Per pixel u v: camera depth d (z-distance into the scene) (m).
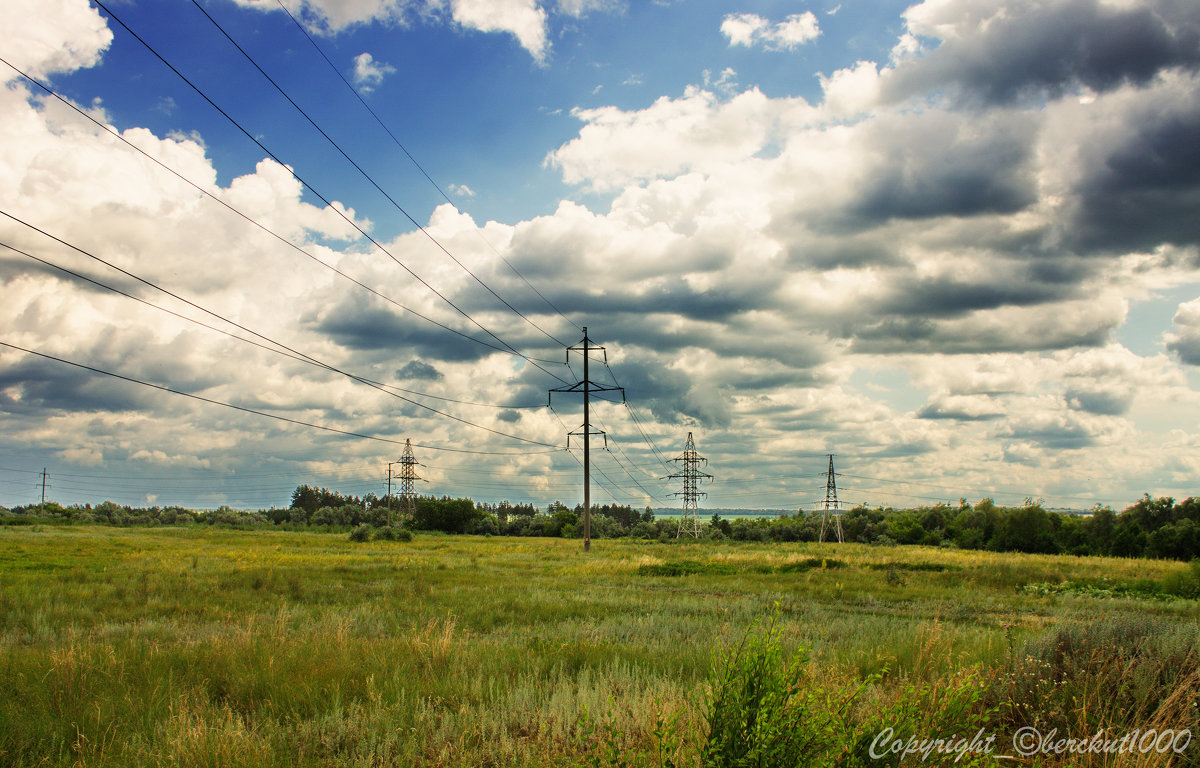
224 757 6.49
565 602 21.81
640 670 10.43
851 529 122.12
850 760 4.70
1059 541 94.25
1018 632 11.10
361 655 11.44
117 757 6.82
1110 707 6.95
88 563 38.09
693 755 5.35
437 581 30.25
